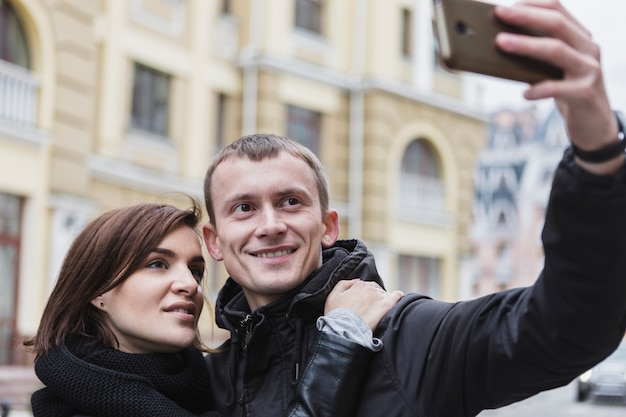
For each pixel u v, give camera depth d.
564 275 1.78
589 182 1.68
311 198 2.47
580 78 1.54
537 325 1.88
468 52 1.54
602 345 1.83
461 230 21.89
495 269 54.03
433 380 2.15
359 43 20.11
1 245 13.18
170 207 2.77
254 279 2.44
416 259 21.05
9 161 13.17
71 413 2.53
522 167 54.50
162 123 16.78
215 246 2.63
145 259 2.64
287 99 18.73
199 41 17.42
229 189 2.46
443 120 21.52
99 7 14.73
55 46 13.87
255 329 2.41
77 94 14.27
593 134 1.62
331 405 2.20
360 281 2.44
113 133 15.67
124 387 2.46
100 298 2.67
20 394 11.62
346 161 20.02
